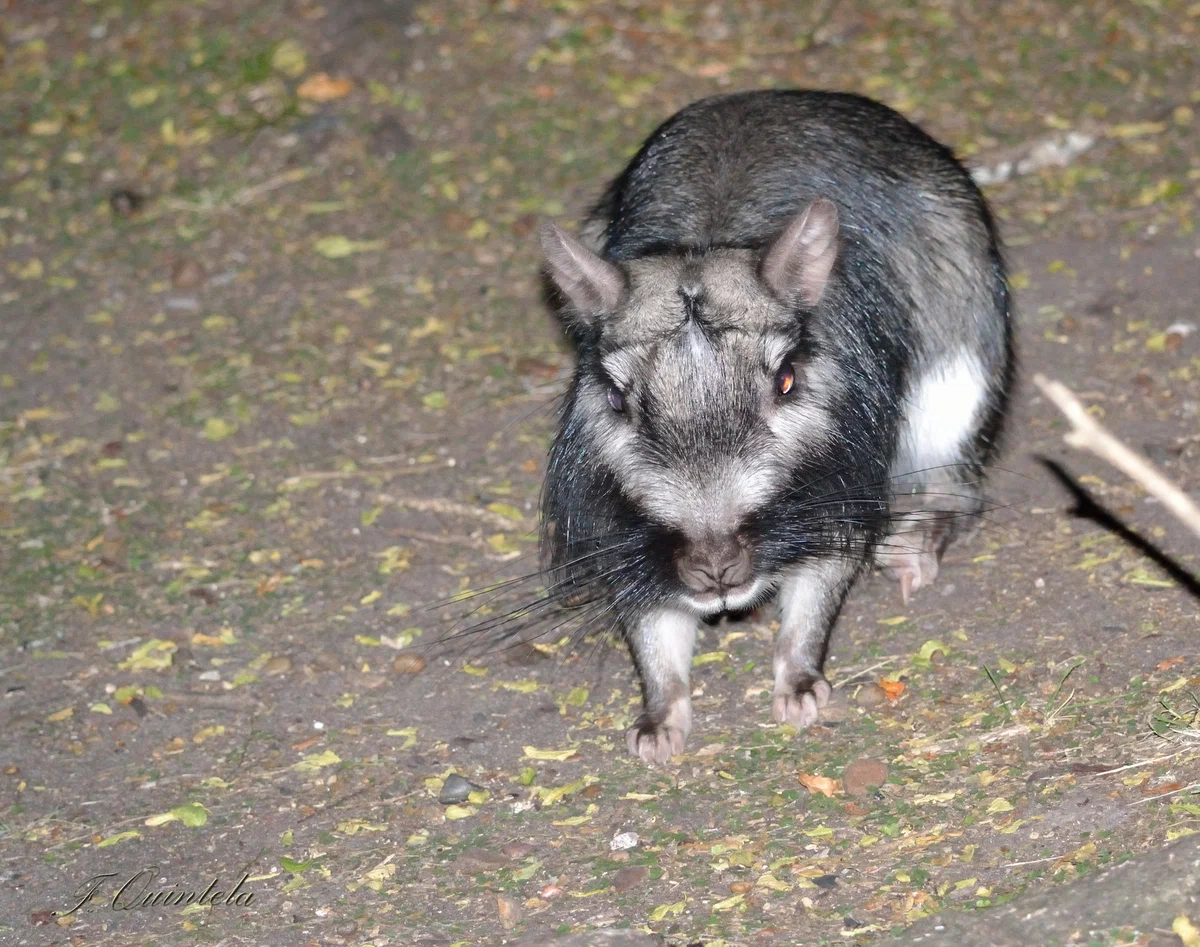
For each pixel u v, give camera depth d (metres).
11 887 5.70
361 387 8.95
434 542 7.64
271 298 9.87
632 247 6.40
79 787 6.23
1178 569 6.58
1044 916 4.59
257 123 11.59
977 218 7.12
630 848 5.48
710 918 5.04
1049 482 7.46
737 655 6.59
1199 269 9.03
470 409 8.67
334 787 6.08
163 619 7.26
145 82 12.20
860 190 6.67
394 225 10.46
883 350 6.35
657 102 11.44
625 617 6.09
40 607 7.41
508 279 9.82
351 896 5.44
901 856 5.19
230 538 7.81
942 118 10.89
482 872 5.47
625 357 5.55
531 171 10.84
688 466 5.37
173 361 9.35
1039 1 12.12
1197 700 5.66
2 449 8.68
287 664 6.85
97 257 10.45
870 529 6.16
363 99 11.73
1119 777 5.34
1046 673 6.07
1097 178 10.12
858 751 5.83
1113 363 8.32
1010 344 7.41
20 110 12.09
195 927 5.36
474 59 12.04
